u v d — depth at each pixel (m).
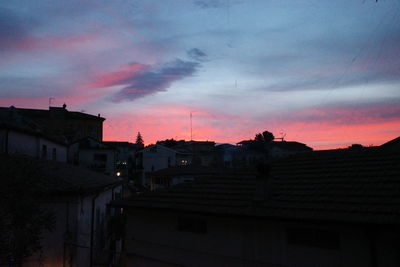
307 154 13.31
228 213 8.91
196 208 9.80
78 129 61.72
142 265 11.31
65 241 12.95
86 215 15.07
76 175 18.06
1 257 9.18
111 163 47.62
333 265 7.64
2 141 18.64
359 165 10.29
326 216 7.43
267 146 15.02
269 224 8.73
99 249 18.05
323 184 9.45
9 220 9.25
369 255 7.16
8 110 26.75
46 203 13.04
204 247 9.90
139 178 63.28
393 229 6.59
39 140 23.17
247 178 11.94
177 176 37.62
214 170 39.84
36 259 12.59
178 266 10.38
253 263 8.87
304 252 8.11
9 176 9.34
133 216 11.98
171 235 10.77
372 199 7.69
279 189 9.87
